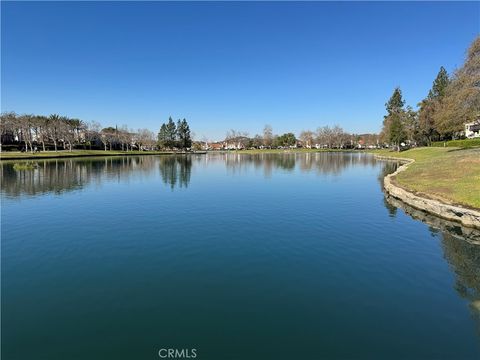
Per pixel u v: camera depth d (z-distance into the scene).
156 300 7.51
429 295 7.79
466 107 36.94
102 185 26.81
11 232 12.98
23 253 10.64
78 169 43.09
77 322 6.64
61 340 6.05
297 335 6.18
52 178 31.95
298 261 9.83
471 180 19.27
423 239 12.07
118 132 118.88
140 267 9.43
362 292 7.91
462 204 15.40
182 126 142.88
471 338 6.12
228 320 6.68
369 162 58.12
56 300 7.55
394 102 88.44
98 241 11.79
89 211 16.69
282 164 54.47
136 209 17.09
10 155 66.88
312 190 23.72
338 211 16.55
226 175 35.25
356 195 21.48
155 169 43.91
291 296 7.69
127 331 6.32
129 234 12.59
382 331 6.32
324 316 6.84
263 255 10.32
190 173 37.94
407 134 76.62
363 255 10.38
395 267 9.45
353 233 12.73
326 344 5.92
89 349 5.80
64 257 10.27
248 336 6.15
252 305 7.27
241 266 9.45
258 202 18.92
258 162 61.31
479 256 10.35
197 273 8.98
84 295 7.78
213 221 14.49
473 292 7.94
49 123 89.06
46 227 13.69
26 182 28.66
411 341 6.02
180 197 20.75
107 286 8.23
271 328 6.39
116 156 85.81
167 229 13.25
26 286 8.27
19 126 79.00
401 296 7.72
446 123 42.94
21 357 5.61
